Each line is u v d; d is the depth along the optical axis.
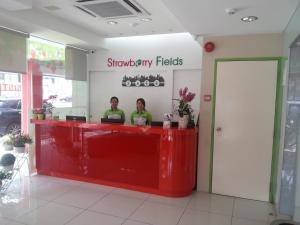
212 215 3.25
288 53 3.03
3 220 2.98
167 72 5.54
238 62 3.73
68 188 4.05
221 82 3.84
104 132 4.13
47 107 4.83
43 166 4.67
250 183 3.77
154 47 5.60
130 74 5.88
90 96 6.35
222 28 3.46
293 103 2.96
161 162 3.78
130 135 3.96
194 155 3.91
